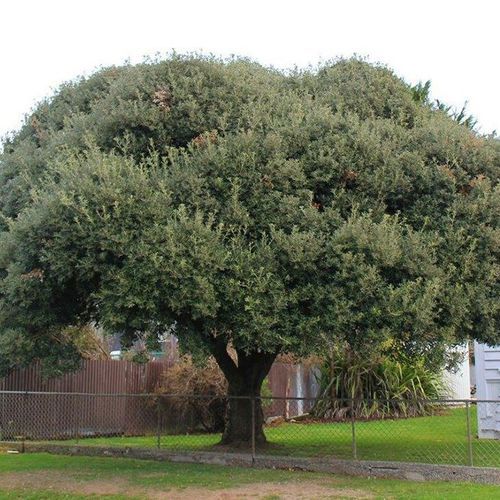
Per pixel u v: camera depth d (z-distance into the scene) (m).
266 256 9.78
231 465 12.17
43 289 10.39
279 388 21.09
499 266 10.38
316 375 22.89
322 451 13.09
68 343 12.11
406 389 20.39
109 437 16.81
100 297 9.67
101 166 9.85
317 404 20.84
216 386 17.94
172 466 12.07
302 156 10.76
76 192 9.61
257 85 12.34
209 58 12.63
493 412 15.91
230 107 11.56
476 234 10.38
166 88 11.63
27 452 14.30
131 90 11.70
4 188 13.27
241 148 10.58
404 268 9.85
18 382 15.69
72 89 14.61
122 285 9.46
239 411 13.52
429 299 9.43
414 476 10.71
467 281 10.41
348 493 9.45
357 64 13.50
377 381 20.44
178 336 10.25
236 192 10.21
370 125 11.73
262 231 10.23
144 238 9.48
